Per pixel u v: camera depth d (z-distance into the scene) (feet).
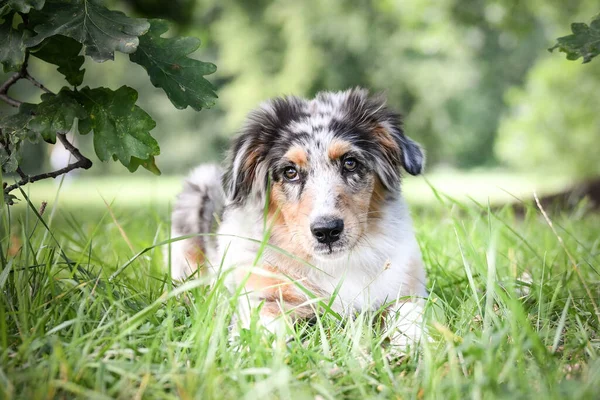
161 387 1.96
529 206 3.30
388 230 3.03
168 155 23.02
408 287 3.00
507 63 24.68
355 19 15.58
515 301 2.18
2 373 1.91
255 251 2.97
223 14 16.61
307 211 2.82
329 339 2.43
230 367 2.13
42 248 2.72
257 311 2.38
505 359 2.14
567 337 2.42
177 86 2.47
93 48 2.27
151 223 4.57
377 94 3.25
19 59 2.36
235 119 16.31
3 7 2.30
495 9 10.61
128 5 8.50
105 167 22.27
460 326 2.43
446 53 17.03
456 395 1.87
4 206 2.52
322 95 3.23
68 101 2.45
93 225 4.47
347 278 2.94
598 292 2.79
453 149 20.99
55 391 1.92
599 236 4.02
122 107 2.48
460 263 3.41
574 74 12.69
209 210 3.63
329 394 1.95
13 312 2.22
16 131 2.45
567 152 12.71
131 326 2.13
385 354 2.23
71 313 2.37
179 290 2.18
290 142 2.98
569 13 10.44
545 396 1.85
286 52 16.02
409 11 11.14
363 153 2.96
